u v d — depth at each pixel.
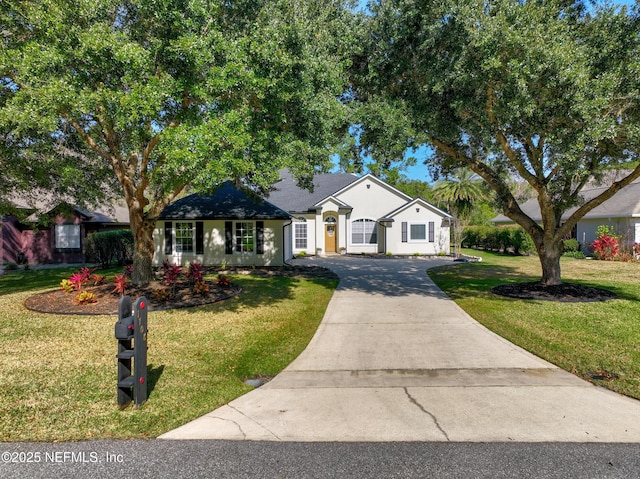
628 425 3.40
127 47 5.52
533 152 8.98
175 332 6.38
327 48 7.97
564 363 5.06
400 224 22.97
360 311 8.34
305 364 5.22
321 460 2.88
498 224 34.38
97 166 9.95
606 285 10.75
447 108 8.45
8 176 9.27
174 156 5.44
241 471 2.74
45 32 6.03
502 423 3.46
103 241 16.12
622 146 7.76
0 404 3.76
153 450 3.03
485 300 9.07
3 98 7.34
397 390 4.27
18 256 17.78
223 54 6.24
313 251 23.53
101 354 5.21
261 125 7.12
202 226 16.36
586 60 6.62
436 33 7.70
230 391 4.23
